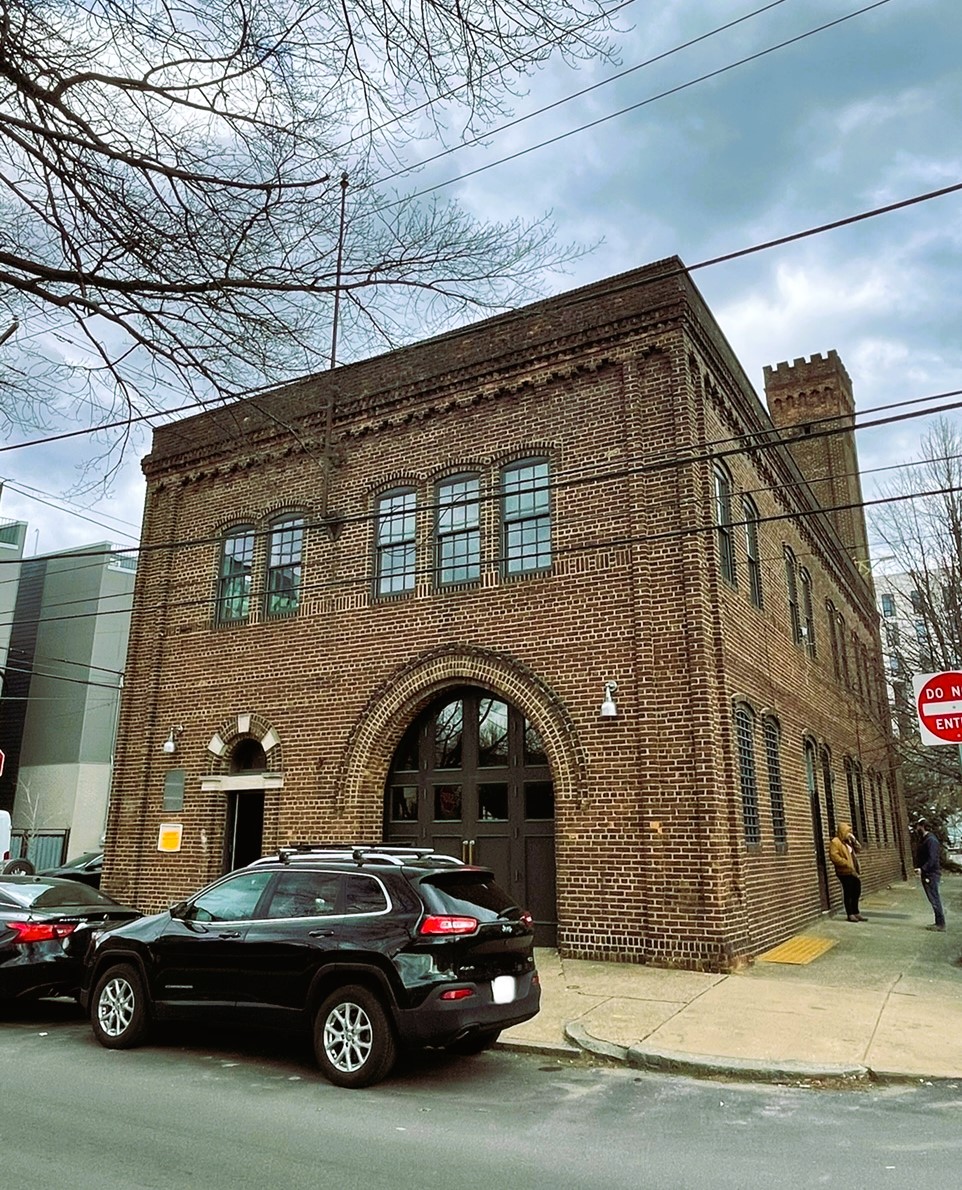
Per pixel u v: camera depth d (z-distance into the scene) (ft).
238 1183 16.51
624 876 39.91
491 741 47.06
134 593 62.08
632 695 41.42
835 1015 29.86
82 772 109.50
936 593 61.87
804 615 66.64
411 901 24.12
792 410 119.65
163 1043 28.43
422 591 48.96
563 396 46.91
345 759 49.37
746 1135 19.67
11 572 115.24
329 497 54.29
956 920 57.00
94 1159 17.74
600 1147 18.78
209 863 53.36
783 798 51.47
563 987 34.17
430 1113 21.03
